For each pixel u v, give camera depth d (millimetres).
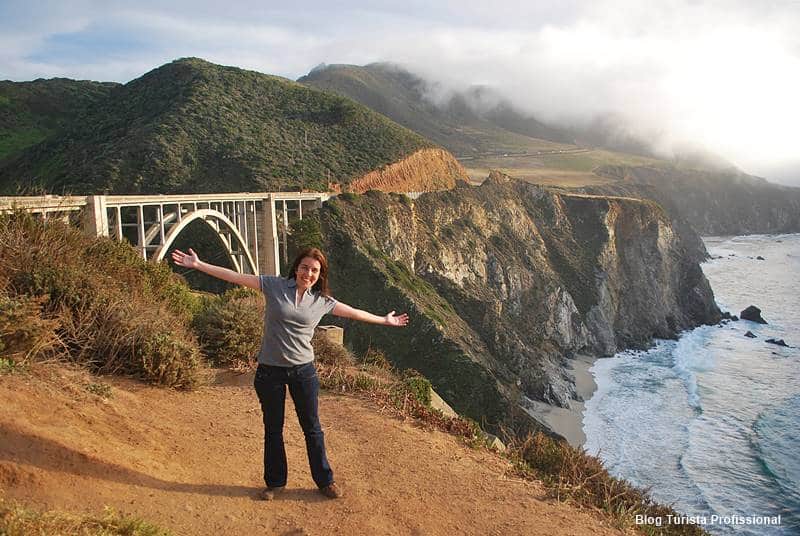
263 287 5008
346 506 5293
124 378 7379
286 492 5375
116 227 29438
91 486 4434
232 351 9844
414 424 8094
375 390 9297
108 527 3840
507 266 68875
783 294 89438
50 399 5535
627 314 76125
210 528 4469
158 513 4438
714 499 28328
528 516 5707
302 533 4695
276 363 5043
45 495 4094
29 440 4543
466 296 59656
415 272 60469
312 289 5262
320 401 8625
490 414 41094
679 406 44031
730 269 112125
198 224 49812
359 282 50062
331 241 52594
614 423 41625
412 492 5844
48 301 7340
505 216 77125
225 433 6672
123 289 8969
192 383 7973
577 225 83500
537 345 62531
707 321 78938
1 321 5797
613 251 81000
